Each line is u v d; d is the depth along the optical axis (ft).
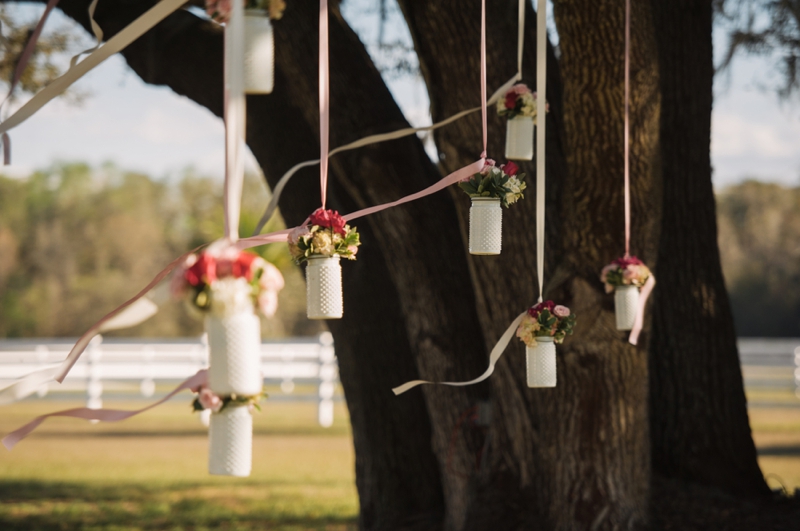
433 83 15.55
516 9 16.06
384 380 20.07
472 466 17.85
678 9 19.74
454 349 18.02
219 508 26.81
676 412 19.79
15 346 56.75
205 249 6.54
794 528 16.97
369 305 20.08
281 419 52.34
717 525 17.11
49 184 162.20
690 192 19.94
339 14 18.52
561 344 14.69
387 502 19.95
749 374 64.13
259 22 7.29
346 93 17.19
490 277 16.22
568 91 14.02
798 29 25.80
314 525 24.40
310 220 9.43
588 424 14.92
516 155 12.39
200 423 51.29
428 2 14.94
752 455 19.89
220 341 6.37
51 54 27.09
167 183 170.40
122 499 28.32
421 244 17.85
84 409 7.74
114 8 18.86
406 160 17.38
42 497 28.60
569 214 14.61
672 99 19.80
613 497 15.01
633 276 13.20
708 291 19.92
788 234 144.05
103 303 150.00
